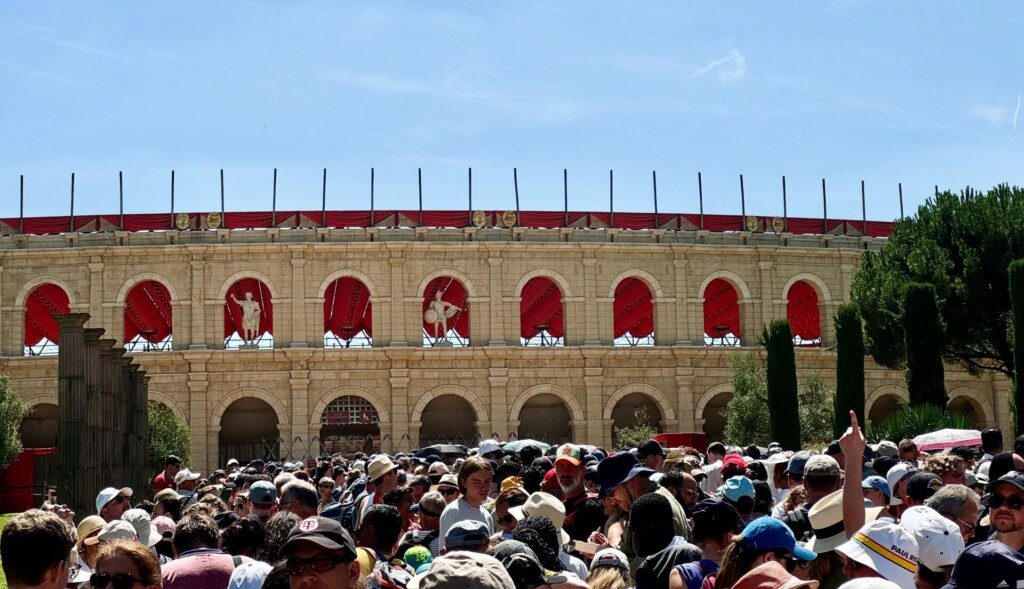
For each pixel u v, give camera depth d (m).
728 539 15.81
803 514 19.66
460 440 107.81
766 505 23.17
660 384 101.75
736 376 94.88
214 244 97.81
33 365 96.44
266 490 23.27
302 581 11.64
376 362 98.56
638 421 102.38
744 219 104.31
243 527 18.58
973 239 80.06
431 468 33.16
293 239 98.88
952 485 17.59
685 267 102.62
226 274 98.44
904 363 84.38
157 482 41.25
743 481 21.34
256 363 97.81
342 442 102.44
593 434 100.00
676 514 19.08
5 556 11.43
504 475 28.12
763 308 103.38
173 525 22.67
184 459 89.44
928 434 48.84
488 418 99.38
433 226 100.50
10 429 80.06
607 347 99.81
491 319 99.88
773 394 75.19
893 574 13.84
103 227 99.31
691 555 15.71
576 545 20.19
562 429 112.62
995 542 11.21
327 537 11.70
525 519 17.25
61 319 45.69
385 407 98.56
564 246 100.50
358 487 30.22
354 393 98.38
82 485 45.16
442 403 111.06
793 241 104.81
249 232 98.50
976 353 82.12
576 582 14.77
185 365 97.50
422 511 22.61
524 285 104.88
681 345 101.06
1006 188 82.50
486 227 100.44
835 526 15.65
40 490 81.81
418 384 99.12
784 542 13.66
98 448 48.78
